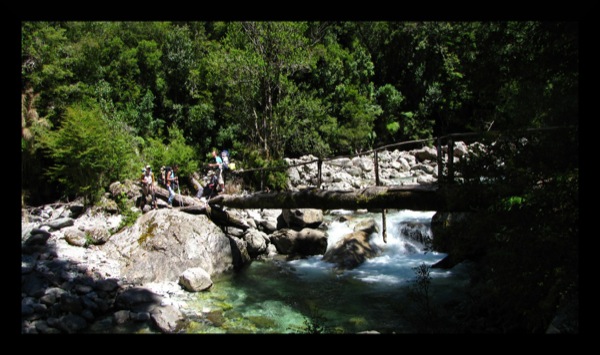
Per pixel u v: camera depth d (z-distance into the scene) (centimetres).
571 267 349
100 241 930
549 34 389
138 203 1151
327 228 1184
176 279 815
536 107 367
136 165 1323
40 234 902
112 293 718
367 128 2464
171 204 1187
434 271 837
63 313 641
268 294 765
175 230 897
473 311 579
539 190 353
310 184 1844
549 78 394
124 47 2012
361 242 998
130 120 1827
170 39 2136
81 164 1097
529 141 362
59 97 1411
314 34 2366
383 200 687
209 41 2370
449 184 475
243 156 1750
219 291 785
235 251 959
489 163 388
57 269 766
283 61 1622
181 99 2192
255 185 1616
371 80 3181
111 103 1712
